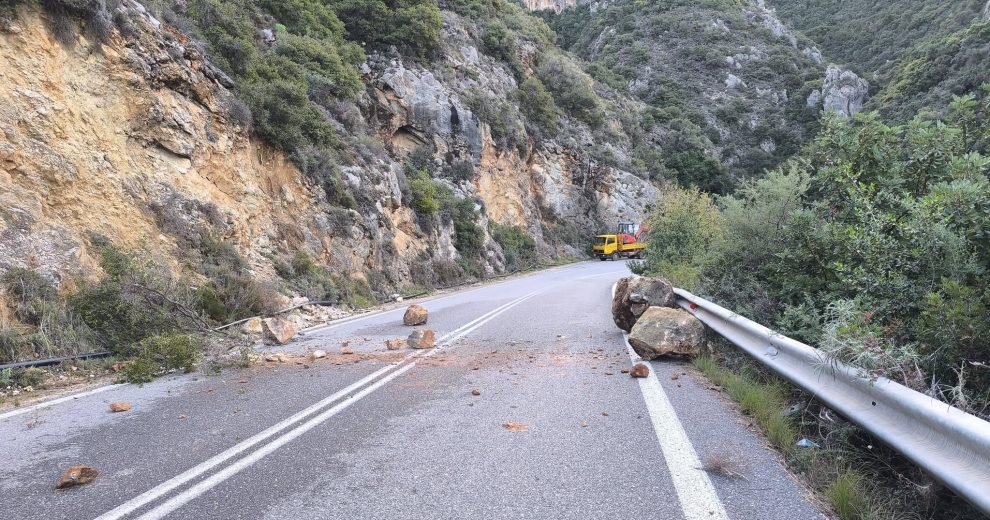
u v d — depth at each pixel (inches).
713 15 4099.4
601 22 4495.6
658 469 150.4
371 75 1259.2
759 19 4143.7
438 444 172.9
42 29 430.9
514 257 1467.8
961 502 126.7
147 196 490.3
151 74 524.7
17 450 173.3
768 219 354.9
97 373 294.4
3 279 324.2
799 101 3275.1
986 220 200.7
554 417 198.7
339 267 746.2
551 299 666.8
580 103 2267.5
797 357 195.9
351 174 861.2
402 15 1379.2
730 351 289.7
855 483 135.0
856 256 241.3
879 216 241.3
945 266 209.2
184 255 490.9
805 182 333.7
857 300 212.7
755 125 3297.2
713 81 3627.0
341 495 136.7
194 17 688.4
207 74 607.5
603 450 165.3
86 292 342.6
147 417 207.9
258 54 776.3
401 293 876.0
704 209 708.7
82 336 327.6
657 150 2760.8
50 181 402.6
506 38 1920.5
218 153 595.5
